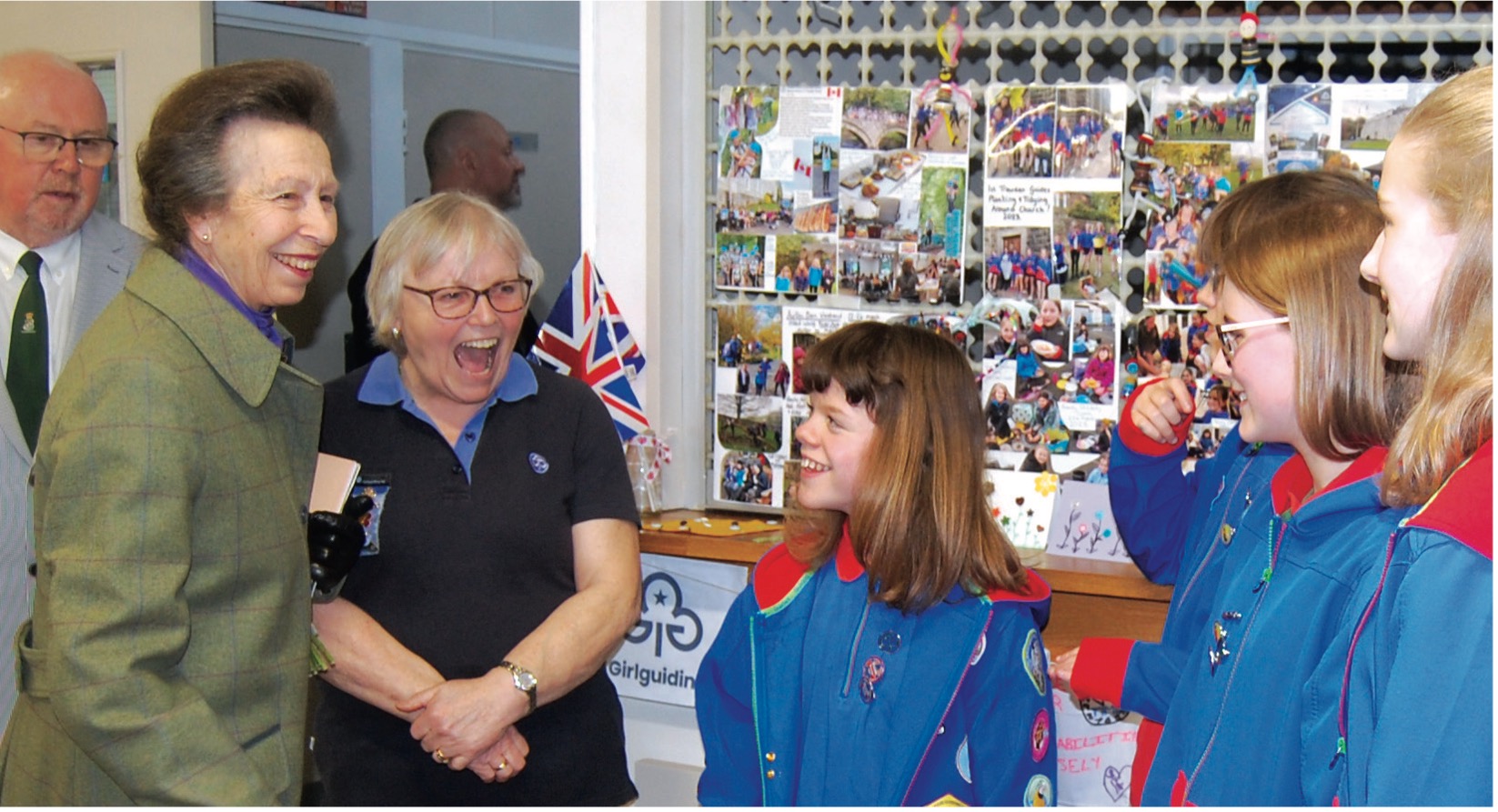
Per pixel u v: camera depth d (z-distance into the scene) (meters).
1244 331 1.14
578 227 2.38
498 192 2.43
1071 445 1.91
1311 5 1.81
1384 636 0.84
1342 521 1.06
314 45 2.52
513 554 1.61
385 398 1.63
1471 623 0.79
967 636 1.38
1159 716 1.41
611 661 2.13
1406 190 0.85
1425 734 0.79
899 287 2.00
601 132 2.16
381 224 2.54
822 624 1.47
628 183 2.15
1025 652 1.39
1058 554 1.85
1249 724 1.08
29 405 2.01
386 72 2.49
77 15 2.72
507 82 2.39
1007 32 1.95
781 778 1.45
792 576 1.53
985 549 1.41
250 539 1.29
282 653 1.35
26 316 2.03
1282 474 1.21
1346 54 1.83
